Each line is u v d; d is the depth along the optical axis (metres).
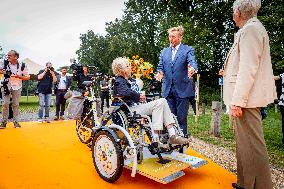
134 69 5.61
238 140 3.24
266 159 3.08
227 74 3.33
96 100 5.19
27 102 23.92
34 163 4.27
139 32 35.78
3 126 6.95
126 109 3.90
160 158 3.65
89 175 3.86
